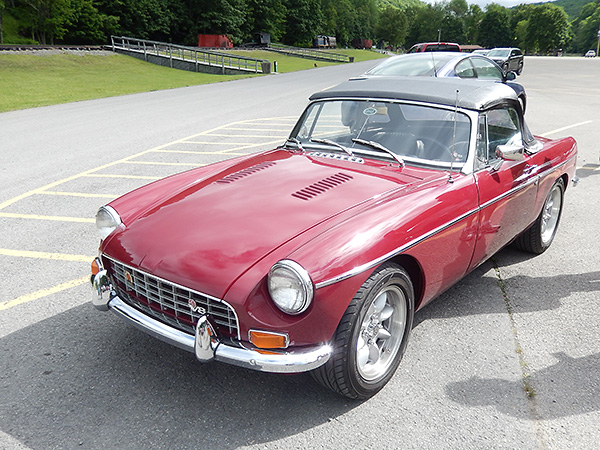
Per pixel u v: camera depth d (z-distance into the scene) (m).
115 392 2.78
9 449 2.36
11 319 3.51
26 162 8.35
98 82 25.23
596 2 176.25
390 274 2.60
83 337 3.31
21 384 2.84
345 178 3.17
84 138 10.54
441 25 151.75
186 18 69.06
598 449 2.42
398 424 2.57
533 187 4.03
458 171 3.29
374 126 3.61
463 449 2.41
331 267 2.35
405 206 2.82
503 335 3.41
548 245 4.83
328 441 2.45
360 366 2.67
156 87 23.48
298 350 2.40
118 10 61.19
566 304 3.84
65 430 2.49
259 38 75.19
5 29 57.97
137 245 2.74
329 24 118.31
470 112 3.40
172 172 7.63
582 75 32.41
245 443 2.43
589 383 2.92
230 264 2.45
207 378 2.92
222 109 15.37
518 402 2.75
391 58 9.73
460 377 2.96
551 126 11.72
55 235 5.06
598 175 7.59
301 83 25.73
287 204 2.86
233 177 3.32
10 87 21.38
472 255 3.42
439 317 3.64
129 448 2.38
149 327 2.64
